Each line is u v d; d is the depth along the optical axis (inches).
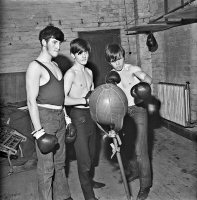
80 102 90.9
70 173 132.4
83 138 94.8
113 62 92.8
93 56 219.3
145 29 195.2
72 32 214.7
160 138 177.2
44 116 84.2
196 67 164.4
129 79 97.0
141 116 94.6
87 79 101.0
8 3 202.5
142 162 95.7
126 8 220.8
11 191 117.0
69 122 96.0
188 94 169.5
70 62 215.3
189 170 122.4
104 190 109.6
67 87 92.4
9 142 144.6
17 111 160.2
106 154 154.3
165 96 195.8
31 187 119.9
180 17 146.2
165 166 129.1
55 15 210.4
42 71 81.8
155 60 217.9
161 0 200.2
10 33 205.5
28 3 205.3
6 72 208.1
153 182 112.8
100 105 59.8
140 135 94.0
